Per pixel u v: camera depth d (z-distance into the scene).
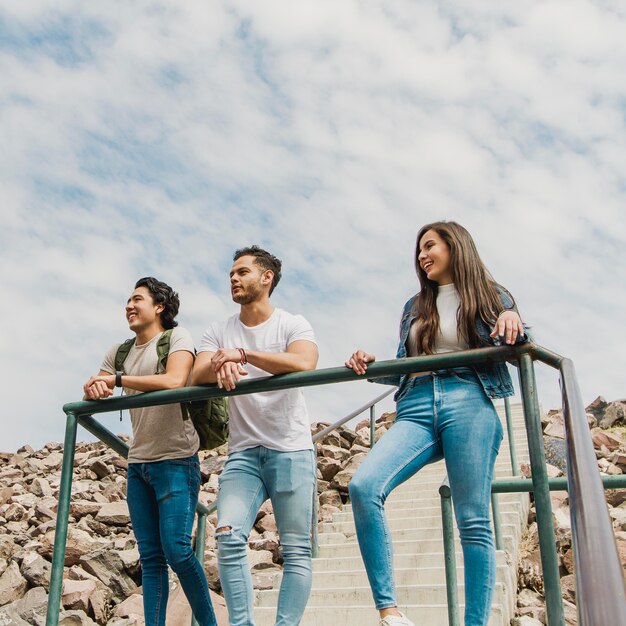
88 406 2.93
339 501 8.10
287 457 3.02
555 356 2.29
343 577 5.45
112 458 9.88
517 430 8.73
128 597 5.86
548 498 2.15
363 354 2.58
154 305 3.48
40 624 5.40
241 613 2.81
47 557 6.41
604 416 10.22
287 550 2.95
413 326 2.94
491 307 2.78
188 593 3.10
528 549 5.75
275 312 3.30
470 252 2.87
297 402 3.11
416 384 2.80
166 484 3.12
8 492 8.66
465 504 2.58
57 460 10.55
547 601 2.06
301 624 4.88
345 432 10.23
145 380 3.07
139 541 3.20
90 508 7.55
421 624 4.57
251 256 3.31
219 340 3.32
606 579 1.05
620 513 6.52
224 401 3.33
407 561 5.58
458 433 2.64
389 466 2.62
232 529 2.89
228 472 3.06
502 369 2.74
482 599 2.48
